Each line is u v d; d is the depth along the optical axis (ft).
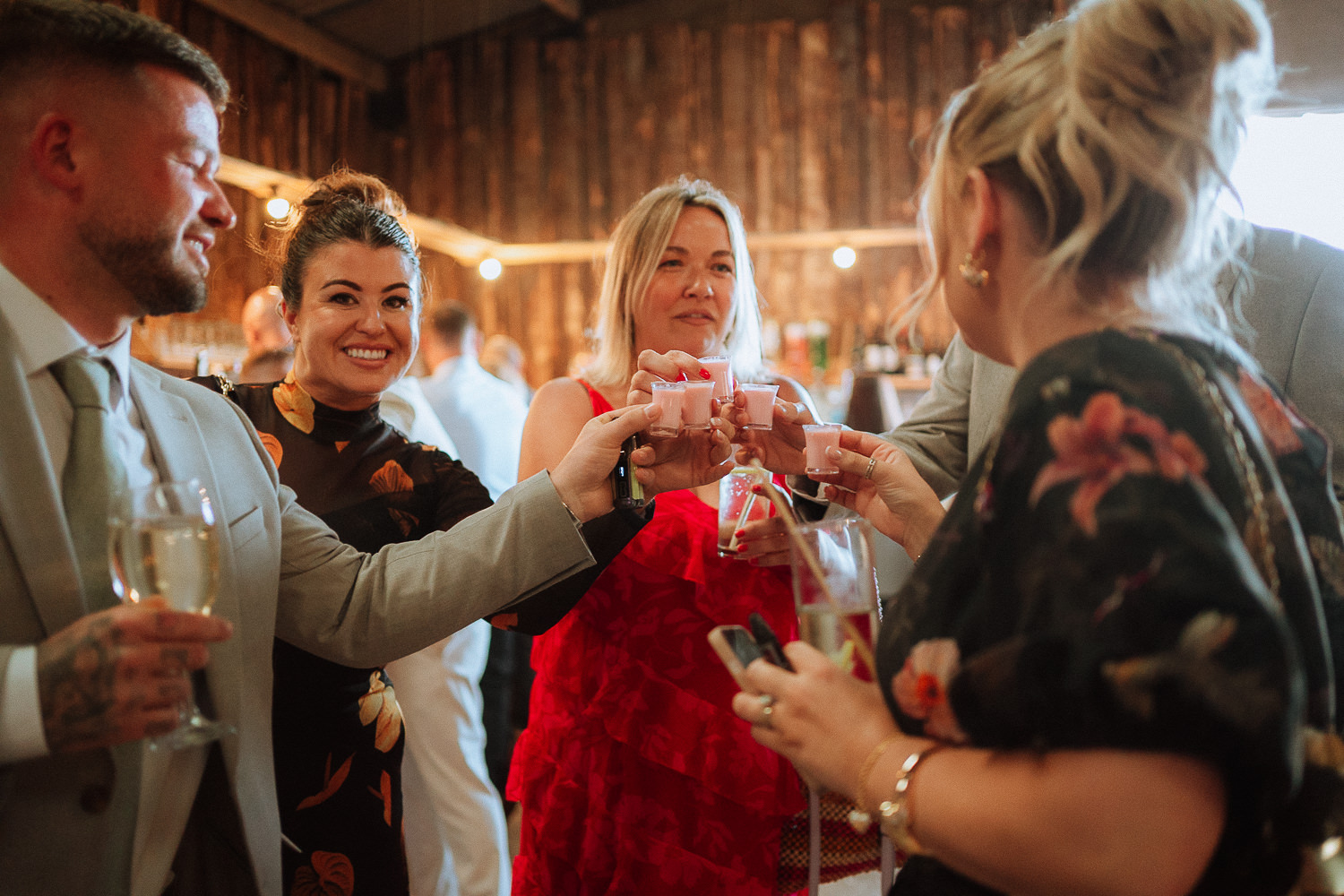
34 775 3.16
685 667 5.59
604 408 6.45
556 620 5.23
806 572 3.41
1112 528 2.29
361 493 5.75
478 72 26.94
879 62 24.76
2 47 3.41
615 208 26.04
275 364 10.53
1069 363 2.59
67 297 3.58
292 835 5.08
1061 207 2.77
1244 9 2.72
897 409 11.46
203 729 3.22
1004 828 2.40
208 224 3.79
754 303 7.08
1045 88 2.82
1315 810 2.62
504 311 26.73
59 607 3.24
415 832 8.04
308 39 24.43
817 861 4.75
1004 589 2.57
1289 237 5.85
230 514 3.97
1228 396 2.71
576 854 5.69
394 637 4.27
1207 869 2.54
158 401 3.95
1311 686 2.65
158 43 3.53
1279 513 2.64
